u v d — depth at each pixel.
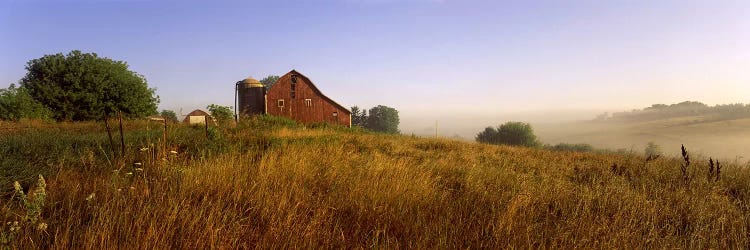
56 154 5.76
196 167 5.08
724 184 6.91
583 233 3.64
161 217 3.25
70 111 30.14
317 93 36.41
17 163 4.72
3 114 24.73
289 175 5.20
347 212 4.04
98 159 5.72
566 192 5.54
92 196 3.49
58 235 2.89
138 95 33.06
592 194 5.37
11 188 3.98
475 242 3.40
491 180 6.68
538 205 4.83
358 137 14.53
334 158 7.15
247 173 4.96
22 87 28.02
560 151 16.11
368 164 6.67
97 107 30.88
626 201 4.98
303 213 3.76
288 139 10.10
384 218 3.79
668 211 4.71
